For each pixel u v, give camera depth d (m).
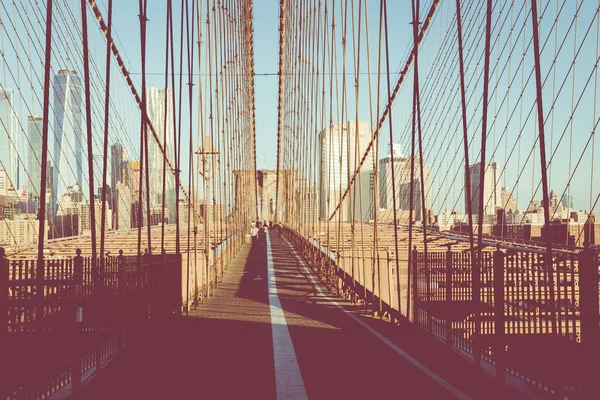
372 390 5.35
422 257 8.55
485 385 5.53
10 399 4.46
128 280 7.80
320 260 19.75
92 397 5.17
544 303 5.11
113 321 6.92
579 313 4.41
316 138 22.56
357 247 18.45
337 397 5.11
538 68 5.21
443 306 7.41
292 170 36.56
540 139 5.19
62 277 5.52
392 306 10.53
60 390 5.38
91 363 6.02
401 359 6.90
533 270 5.27
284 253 33.06
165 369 6.38
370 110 12.42
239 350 7.52
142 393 5.32
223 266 20.78
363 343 8.05
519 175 15.39
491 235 17.75
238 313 11.52
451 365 6.54
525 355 5.12
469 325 6.67
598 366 3.92
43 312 5.12
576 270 4.86
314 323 10.11
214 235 19.41
